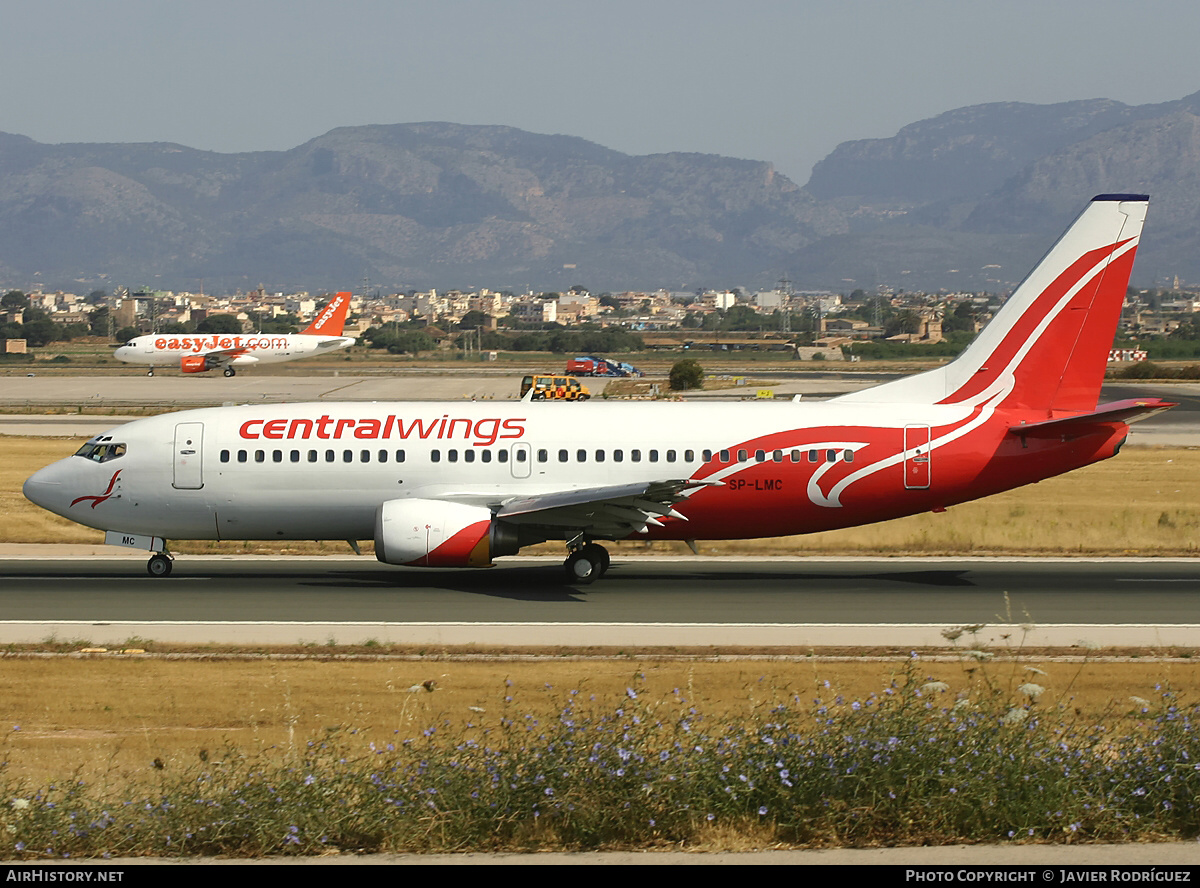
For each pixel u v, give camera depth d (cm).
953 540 17312
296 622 11725
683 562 15600
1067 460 14225
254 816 5709
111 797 6266
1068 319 14250
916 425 14225
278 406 14675
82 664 10025
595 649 10631
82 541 17362
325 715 8588
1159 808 5919
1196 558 15962
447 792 5900
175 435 14212
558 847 5578
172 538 14550
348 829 5706
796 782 5956
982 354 14400
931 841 5638
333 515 14312
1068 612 12350
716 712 8388
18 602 12688
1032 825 5662
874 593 13388
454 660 10262
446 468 14138
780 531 14575
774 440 14200
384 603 12712
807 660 10231
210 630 11356
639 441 14200
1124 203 14038
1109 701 8950
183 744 7900
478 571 14775
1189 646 10831
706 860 5225
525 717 8150
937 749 6172
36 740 8006
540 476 14138
